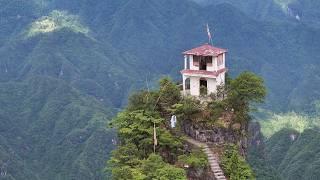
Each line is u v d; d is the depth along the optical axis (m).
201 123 86.00
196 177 80.69
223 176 79.75
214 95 88.88
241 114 87.19
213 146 84.75
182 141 85.19
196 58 90.62
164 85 91.19
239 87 87.62
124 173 78.88
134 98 90.25
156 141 82.31
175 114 87.25
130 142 85.31
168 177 76.12
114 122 88.88
